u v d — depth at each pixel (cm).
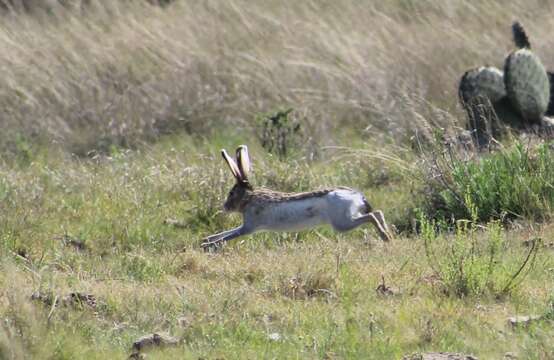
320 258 2177
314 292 1944
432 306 1811
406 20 4588
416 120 3472
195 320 1748
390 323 1720
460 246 2005
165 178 2953
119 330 1727
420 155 3039
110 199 2812
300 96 3888
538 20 4591
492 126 3447
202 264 2178
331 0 4619
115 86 3934
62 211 2694
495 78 3472
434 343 1631
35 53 4022
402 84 3856
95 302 1848
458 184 2669
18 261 2219
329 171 3175
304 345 1625
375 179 3062
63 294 1878
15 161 3397
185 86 3894
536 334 1631
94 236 2494
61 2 4488
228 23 4441
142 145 3641
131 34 4238
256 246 2444
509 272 1983
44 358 1577
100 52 4069
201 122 3772
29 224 2511
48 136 3631
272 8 4559
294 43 4238
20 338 1595
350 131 3703
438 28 4412
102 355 1595
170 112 3788
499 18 4603
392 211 2742
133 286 1991
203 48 4209
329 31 4269
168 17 4500
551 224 2427
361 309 1802
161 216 2683
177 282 2036
